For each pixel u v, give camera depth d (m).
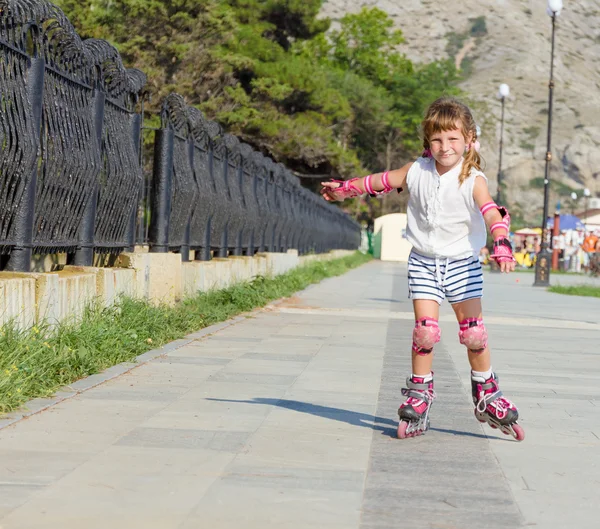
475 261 5.48
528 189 188.38
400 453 5.20
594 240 58.81
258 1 61.84
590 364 9.91
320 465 4.84
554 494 4.42
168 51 37.09
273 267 22.48
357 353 9.98
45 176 8.74
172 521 3.80
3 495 4.11
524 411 6.81
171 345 9.78
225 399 6.73
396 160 97.75
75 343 7.80
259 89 49.00
